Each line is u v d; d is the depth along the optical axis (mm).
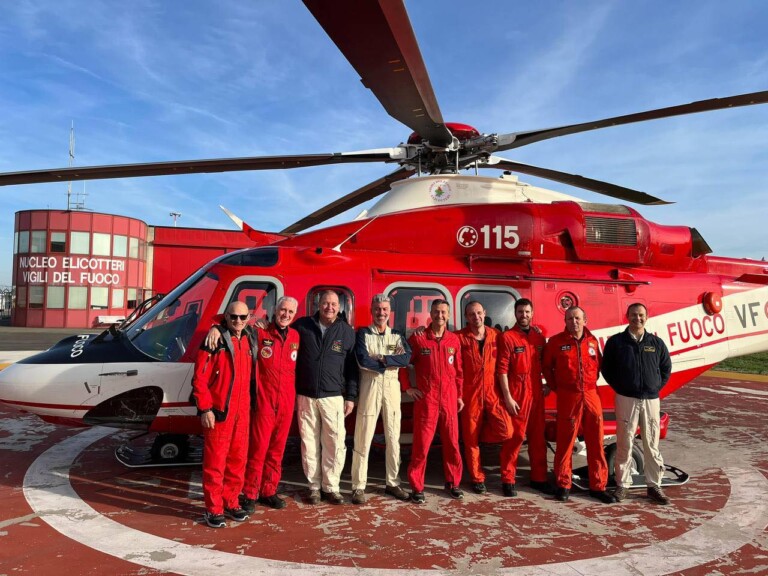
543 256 5691
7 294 48188
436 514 4137
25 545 3469
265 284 4938
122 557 3312
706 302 5945
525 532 3797
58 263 31000
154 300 5805
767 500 4531
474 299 5309
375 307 4332
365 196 7074
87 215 31438
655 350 4512
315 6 2672
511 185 6016
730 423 7805
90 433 6734
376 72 3508
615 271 5789
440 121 4754
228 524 3871
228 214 5406
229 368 3838
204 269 5164
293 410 4262
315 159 5410
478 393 4582
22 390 4672
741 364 15344
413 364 4543
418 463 4391
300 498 4461
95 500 4324
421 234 5547
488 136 5422
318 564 3258
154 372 4703
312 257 5133
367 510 4207
